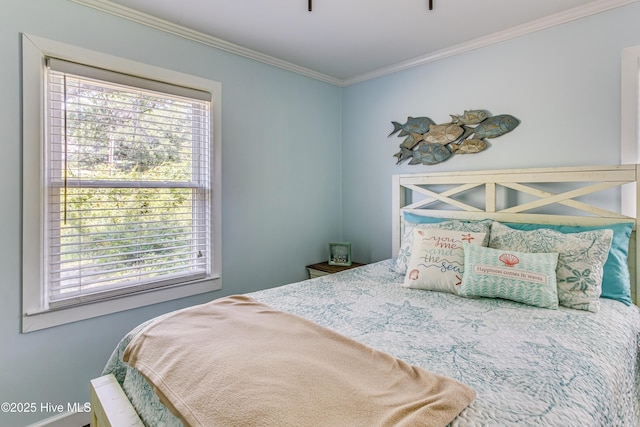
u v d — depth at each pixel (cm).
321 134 327
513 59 233
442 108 270
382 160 312
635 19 189
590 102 204
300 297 185
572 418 85
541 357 114
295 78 302
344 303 175
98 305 198
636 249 185
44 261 181
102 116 200
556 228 200
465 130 257
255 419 82
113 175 204
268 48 260
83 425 192
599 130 202
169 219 229
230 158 258
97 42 194
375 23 222
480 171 247
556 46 216
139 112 214
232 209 260
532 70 226
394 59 282
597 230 178
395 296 187
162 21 215
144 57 212
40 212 178
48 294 183
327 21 220
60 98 185
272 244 289
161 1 195
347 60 284
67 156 188
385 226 312
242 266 268
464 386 93
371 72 312
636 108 191
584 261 167
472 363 111
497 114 242
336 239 344
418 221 256
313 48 260
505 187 239
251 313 151
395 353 118
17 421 174
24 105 172
